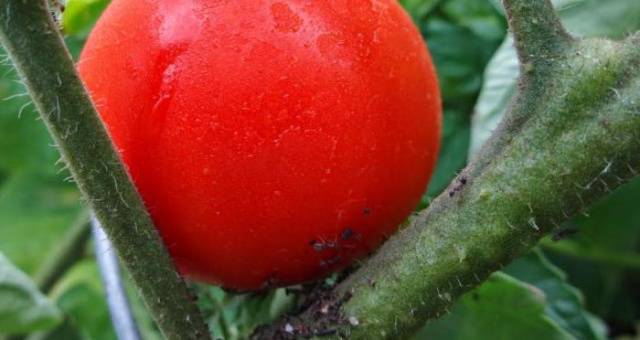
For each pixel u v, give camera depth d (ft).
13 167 1.72
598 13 0.93
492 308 1.03
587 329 1.10
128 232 0.78
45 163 1.69
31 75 0.74
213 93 0.77
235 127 0.77
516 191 0.75
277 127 0.77
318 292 0.84
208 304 0.95
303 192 0.79
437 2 1.33
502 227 0.75
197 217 0.80
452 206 0.77
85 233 1.53
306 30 0.78
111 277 1.06
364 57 0.79
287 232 0.80
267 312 0.91
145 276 0.80
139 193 0.80
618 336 1.61
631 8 0.93
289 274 0.84
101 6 0.92
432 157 0.87
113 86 0.80
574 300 1.10
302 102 0.77
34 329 1.10
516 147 0.75
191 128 0.77
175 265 0.82
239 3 0.78
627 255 1.44
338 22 0.79
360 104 0.79
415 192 0.86
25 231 1.73
